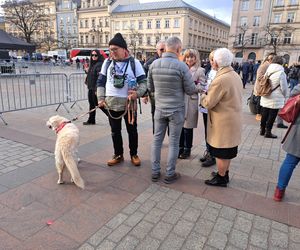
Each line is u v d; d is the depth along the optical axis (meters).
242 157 4.72
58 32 72.75
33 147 4.79
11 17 43.06
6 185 3.45
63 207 3.03
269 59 6.15
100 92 4.08
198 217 2.92
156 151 3.67
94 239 2.53
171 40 3.37
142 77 3.96
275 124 7.34
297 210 3.11
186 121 4.31
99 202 3.15
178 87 3.42
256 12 48.62
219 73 3.19
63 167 3.48
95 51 6.18
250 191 3.52
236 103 3.21
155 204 3.14
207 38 71.06
